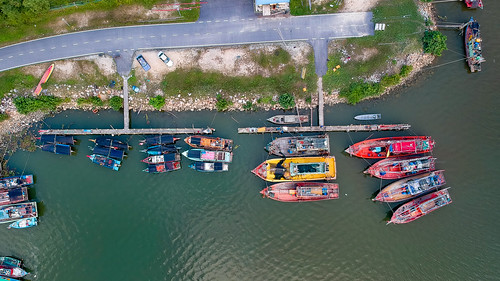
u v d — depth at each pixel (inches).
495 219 3065.9
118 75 3129.9
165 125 3166.8
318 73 3127.5
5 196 3041.3
